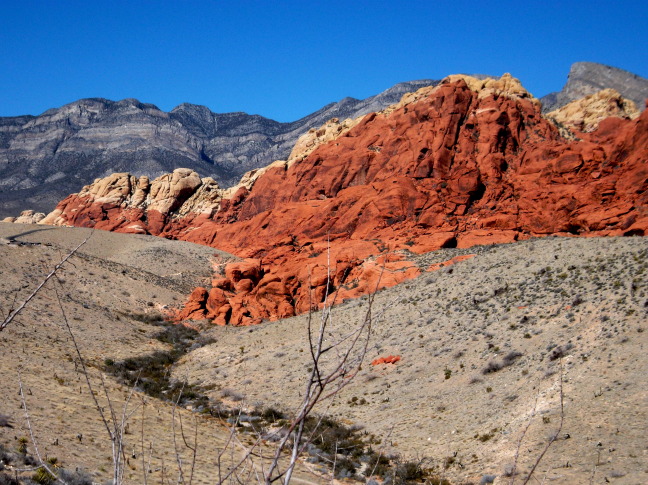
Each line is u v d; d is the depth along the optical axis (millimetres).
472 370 38125
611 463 22734
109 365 47844
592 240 54250
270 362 50188
